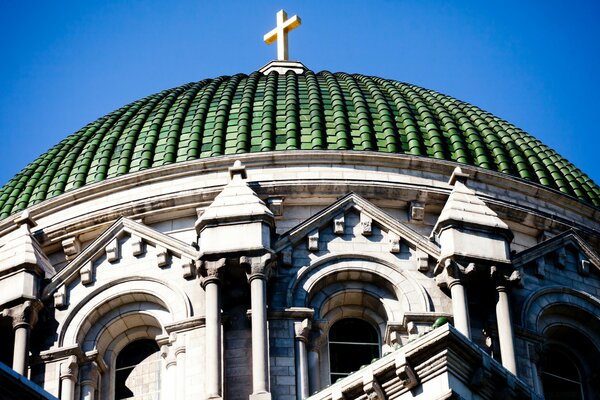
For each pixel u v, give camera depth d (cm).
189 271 6525
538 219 7006
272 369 6222
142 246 6662
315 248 6538
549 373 6688
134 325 6588
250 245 6341
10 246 6712
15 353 6419
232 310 6331
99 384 6500
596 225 7225
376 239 6600
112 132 7431
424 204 6856
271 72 7888
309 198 6819
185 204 6819
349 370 6438
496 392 5309
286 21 8262
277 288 6419
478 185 7000
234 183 6550
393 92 7581
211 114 7369
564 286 6719
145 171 6919
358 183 6838
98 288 6606
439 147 7144
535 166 7338
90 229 6894
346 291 6512
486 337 6378
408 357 5219
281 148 7019
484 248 6462
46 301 6600
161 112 7462
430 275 6531
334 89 7512
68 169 7288
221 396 6084
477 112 7681
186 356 6300
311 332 6353
